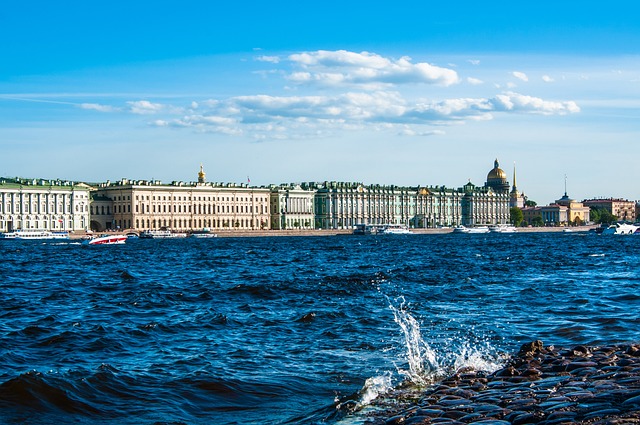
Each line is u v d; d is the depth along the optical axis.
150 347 32.28
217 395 24.30
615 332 35.34
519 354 28.62
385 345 32.47
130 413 22.41
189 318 40.78
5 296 53.25
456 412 20.02
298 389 25.02
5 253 135.12
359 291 55.22
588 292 53.03
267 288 56.25
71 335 34.53
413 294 52.84
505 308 44.44
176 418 21.92
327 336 34.81
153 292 54.19
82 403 23.12
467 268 82.75
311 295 52.72
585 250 132.12
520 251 130.12
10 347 31.81
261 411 22.66
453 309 44.12
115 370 26.94
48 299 51.22
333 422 20.91
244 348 31.94
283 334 35.56
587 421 18.00
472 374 25.38
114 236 196.00
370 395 23.67
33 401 23.03
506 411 19.81
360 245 173.75
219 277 71.81
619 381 22.27
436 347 31.83
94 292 56.44
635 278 66.00
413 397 23.28
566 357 26.92
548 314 41.62
